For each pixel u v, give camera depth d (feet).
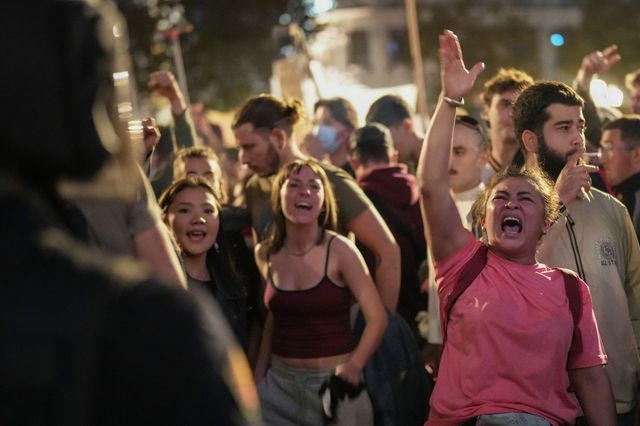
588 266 33.42
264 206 41.88
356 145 46.50
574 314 30.58
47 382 11.14
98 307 11.32
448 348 31.01
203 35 185.68
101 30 11.94
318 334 37.45
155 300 11.42
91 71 11.80
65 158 11.62
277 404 37.88
